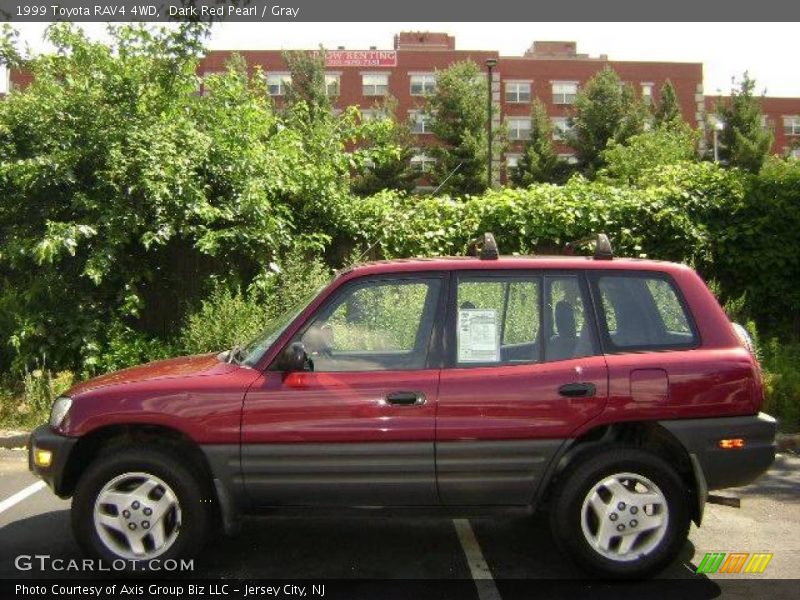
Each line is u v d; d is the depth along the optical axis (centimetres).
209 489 475
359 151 1198
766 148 4662
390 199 1147
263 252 1032
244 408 458
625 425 473
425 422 455
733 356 472
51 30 1026
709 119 5556
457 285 486
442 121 4288
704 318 482
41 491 668
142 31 1038
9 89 1091
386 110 4769
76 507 462
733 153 4706
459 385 460
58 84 1038
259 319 955
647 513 459
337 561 505
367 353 477
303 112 1238
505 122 4900
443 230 1109
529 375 463
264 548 528
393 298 486
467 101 4212
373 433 454
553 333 477
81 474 489
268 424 456
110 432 486
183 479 462
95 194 992
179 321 1055
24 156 1011
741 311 1084
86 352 952
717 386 464
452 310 480
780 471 725
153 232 977
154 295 1070
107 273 964
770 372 893
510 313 481
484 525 573
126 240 963
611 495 460
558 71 6094
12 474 724
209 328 941
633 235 1096
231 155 1044
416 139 5041
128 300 982
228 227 1041
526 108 6088
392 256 1111
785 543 538
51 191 1004
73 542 540
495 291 485
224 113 1075
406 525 573
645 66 6184
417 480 458
